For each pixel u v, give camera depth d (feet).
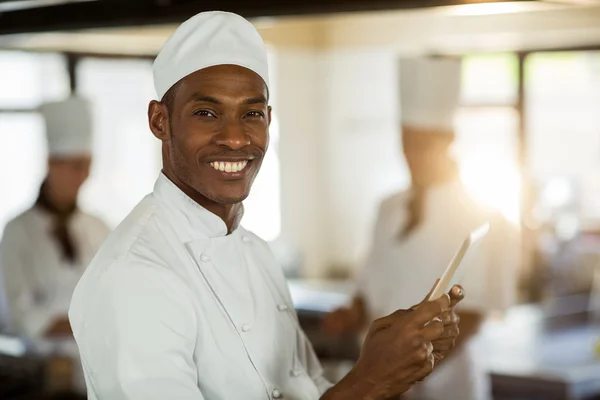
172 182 5.33
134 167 22.66
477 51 16.85
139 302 4.83
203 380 5.13
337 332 11.15
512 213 19.22
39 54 15.97
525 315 16.44
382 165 26.68
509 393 12.12
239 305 5.31
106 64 17.43
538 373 12.01
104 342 4.84
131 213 5.36
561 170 23.31
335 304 15.67
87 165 12.52
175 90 5.12
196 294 5.11
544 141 23.44
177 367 4.87
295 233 27.17
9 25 10.35
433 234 10.40
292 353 5.66
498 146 20.44
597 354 13.38
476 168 20.40
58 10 9.85
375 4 8.12
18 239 12.13
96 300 4.89
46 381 11.84
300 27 13.52
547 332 15.03
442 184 10.46
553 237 19.70
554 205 21.97
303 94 26.89
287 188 26.84
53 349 12.00
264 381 5.29
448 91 10.33
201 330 5.10
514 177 19.29
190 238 5.29
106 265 4.93
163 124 5.30
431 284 10.39
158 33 12.60
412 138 10.38
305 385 5.61
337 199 27.37
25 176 20.88
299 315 15.02
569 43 16.69
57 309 12.09
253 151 5.12
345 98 26.84
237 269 5.41
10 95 20.33
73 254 12.31
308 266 27.40
